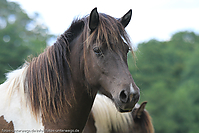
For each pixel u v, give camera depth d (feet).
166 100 146.30
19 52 94.63
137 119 20.49
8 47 95.45
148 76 167.32
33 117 11.87
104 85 11.56
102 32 11.55
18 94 12.25
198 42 238.07
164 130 132.16
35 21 112.37
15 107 11.93
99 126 19.25
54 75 12.32
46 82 12.23
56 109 12.16
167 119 134.72
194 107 134.00
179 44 223.92
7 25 103.40
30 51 95.50
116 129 19.74
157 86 153.89
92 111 19.42
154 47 184.55
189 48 220.84
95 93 12.67
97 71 11.64
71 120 12.33
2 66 88.22
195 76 163.02
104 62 11.48
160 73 173.78
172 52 195.00
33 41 100.63
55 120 12.07
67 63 12.56
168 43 223.30
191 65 170.71
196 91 141.08
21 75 12.65
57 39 13.05
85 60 12.01
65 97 12.25
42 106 12.05
